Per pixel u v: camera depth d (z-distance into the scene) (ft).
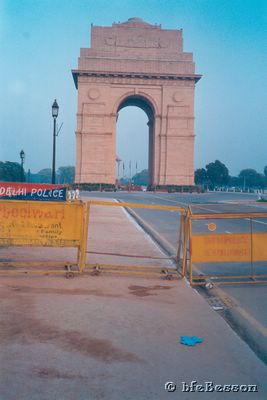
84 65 244.01
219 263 43.47
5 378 16.98
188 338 21.81
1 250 44.60
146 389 16.67
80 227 35.24
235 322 25.54
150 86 246.68
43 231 34.94
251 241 36.22
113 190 236.22
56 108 96.43
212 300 30.73
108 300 28.22
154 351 20.21
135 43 247.91
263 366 19.15
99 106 243.81
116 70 245.24
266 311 27.76
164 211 114.52
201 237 35.29
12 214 34.65
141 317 24.98
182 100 246.47
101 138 242.37
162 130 245.45
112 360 19.02
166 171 243.81
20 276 34.01
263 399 16.31
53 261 39.60
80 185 232.32
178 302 28.66
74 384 16.78
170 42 248.73
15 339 20.80
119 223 76.84
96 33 246.68
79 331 22.20
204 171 435.53
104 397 15.96
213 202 150.10
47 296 28.48
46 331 22.00
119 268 37.45
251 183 497.46
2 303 26.37
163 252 48.80
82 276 34.86
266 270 39.96
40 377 17.20
